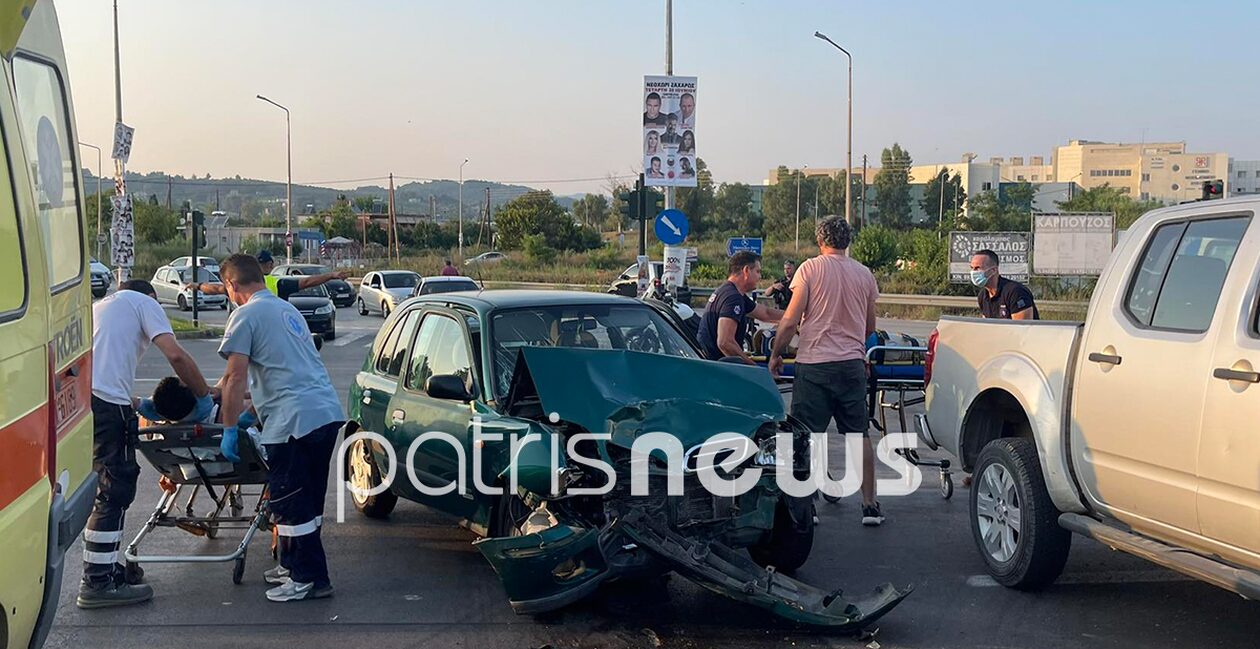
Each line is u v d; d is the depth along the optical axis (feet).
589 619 18.10
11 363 10.71
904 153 369.71
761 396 19.79
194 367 19.56
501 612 18.51
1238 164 438.81
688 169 62.03
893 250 142.20
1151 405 15.88
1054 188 389.19
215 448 19.53
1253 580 14.10
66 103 14.99
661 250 210.18
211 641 17.07
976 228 227.20
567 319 21.95
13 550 10.55
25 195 11.78
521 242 261.03
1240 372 14.26
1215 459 14.58
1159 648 16.57
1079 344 18.02
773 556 20.18
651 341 22.35
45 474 11.89
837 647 16.76
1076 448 17.72
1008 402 20.47
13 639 10.77
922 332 86.69
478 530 19.95
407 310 24.41
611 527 17.07
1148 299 16.72
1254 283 14.57
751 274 26.11
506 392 19.77
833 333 23.18
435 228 306.76
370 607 18.79
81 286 14.85
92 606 18.62
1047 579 18.94
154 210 238.89
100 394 18.45
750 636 17.28
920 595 19.30
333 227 298.56
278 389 18.89
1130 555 21.89
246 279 19.29
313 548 19.19
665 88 61.31
